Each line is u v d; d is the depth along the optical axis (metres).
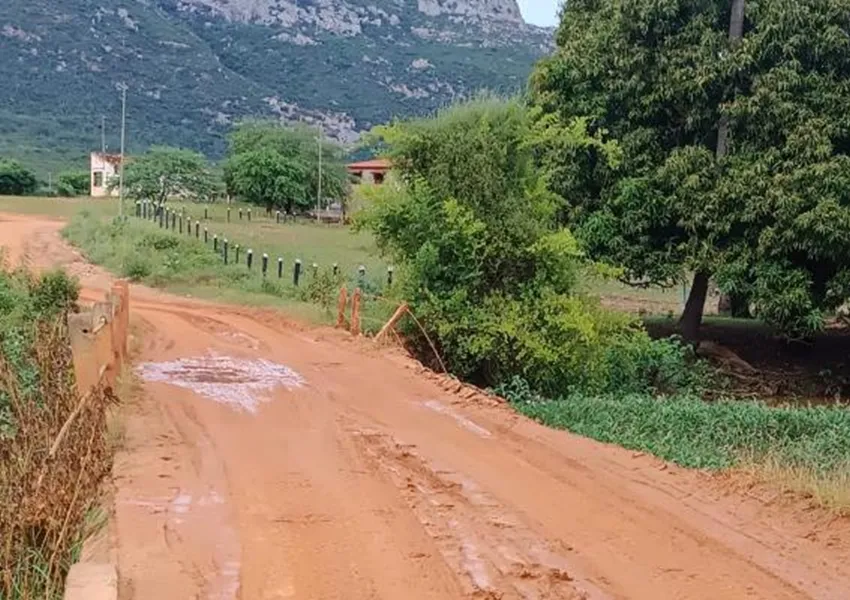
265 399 13.70
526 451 11.39
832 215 23.12
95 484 7.79
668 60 25.89
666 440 13.08
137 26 136.62
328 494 9.08
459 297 19.88
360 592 6.70
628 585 7.11
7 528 6.25
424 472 10.11
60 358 10.05
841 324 31.94
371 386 15.18
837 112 24.39
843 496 9.33
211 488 9.05
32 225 47.22
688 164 25.22
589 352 20.14
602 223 26.05
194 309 25.11
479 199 20.22
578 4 29.36
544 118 21.28
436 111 22.78
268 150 67.25
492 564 7.38
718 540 8.30
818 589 7.21
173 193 67.25
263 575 6.92
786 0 24.83
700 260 25.20
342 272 29.48
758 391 25.67
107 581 6.25
